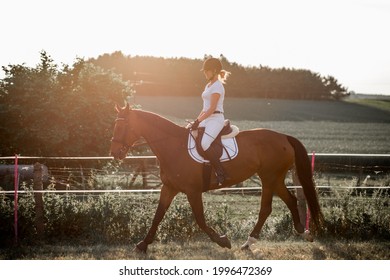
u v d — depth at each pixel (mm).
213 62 8422
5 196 11203
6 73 20250
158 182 20094
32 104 19297
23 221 9867
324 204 12180
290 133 59594
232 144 8734
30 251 9031
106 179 19766
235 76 114125
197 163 8492
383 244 9656
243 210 13797
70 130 19484
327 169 23016
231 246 9141
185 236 9984
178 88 104250
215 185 8711
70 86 20391
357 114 91188
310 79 117562
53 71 20797
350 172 22938
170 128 8688
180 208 10211
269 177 9094
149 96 97375
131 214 10109
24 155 19594
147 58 115438
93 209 10078
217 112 8531
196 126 8422
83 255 8664
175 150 8602
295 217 9422
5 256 8773
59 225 9922
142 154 23641
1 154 19984
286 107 95688
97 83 20438
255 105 95688
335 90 117125
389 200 11297
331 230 10312
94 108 19766
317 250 9047
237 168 8750
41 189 10016
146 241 8828
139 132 8750
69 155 19453
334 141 51375
